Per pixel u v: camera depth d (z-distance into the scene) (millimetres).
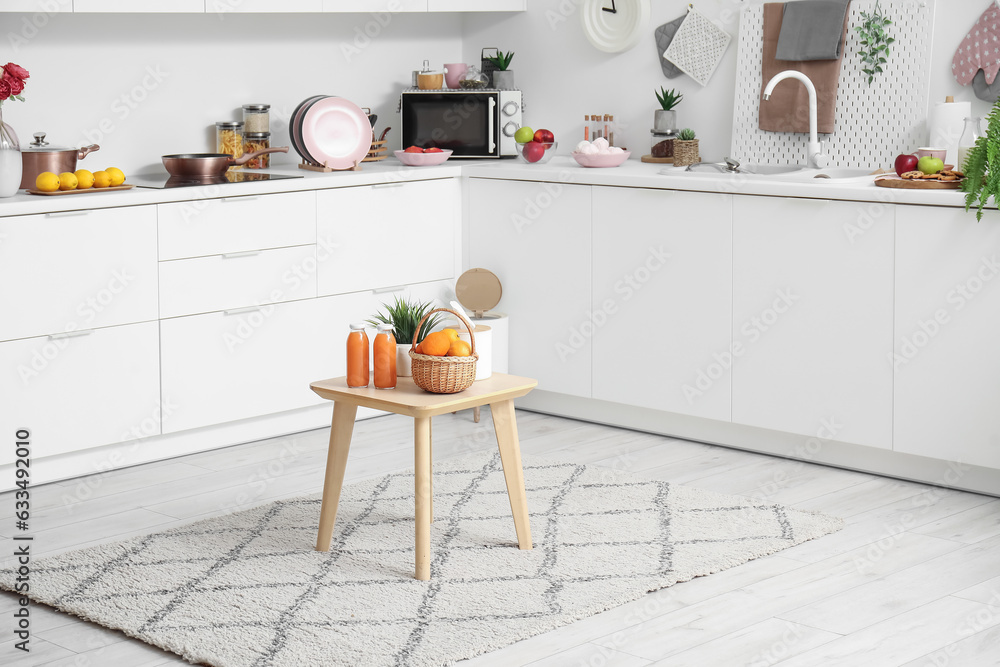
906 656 2553
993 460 3545
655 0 4883
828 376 3871
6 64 3768
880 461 3848
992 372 3512
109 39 4367
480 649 2586
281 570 3039
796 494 3666
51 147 3945
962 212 3506
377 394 3004
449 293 4797
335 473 3139
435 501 3584
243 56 4766
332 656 2543
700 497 3594
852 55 4312
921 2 4121
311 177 4312
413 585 2934
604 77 5090
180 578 2992
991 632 2666
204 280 4059
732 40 4660
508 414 3123
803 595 2885
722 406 4148
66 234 3707
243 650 2572
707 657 2561
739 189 3975
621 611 2809
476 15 5488
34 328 3676
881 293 3711
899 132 4215
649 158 4824
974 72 4008
